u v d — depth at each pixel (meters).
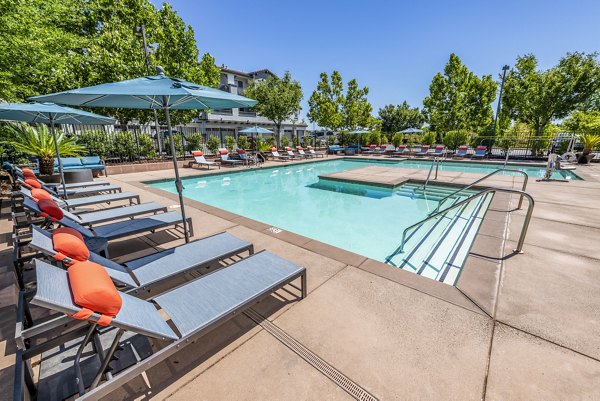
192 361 1.99
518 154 18.09
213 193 10.14
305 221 6.99
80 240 2.27
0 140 8.28
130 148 13.48
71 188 6.96
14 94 7.13
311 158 19.77
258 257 2.93
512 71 21.30
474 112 24.03
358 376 1.84
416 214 7.36
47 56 7.30
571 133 16.94
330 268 3.35
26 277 2.97
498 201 6.29
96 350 1.94
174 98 3.57
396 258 4.64
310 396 1.71
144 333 1.65
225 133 29.27
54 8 8.36
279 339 2.20
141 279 2.50
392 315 2.46
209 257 3.01
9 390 1.70
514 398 1.67
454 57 21.27
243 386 1.78
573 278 3.02
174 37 15.23
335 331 2.27
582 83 15.76
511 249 3.74
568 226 4.60
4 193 7.32
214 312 2.00
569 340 2.12
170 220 4.27
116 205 6.60
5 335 2.18
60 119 6.42
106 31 13.35
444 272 3.94
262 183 11.91
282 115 23.19
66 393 1.63
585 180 9.27
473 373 1.85
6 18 6.21
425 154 20.03
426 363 1.94
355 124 28.17
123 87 2.69
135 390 1.75
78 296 1.45
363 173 12.09
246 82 33.06
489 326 2.29
